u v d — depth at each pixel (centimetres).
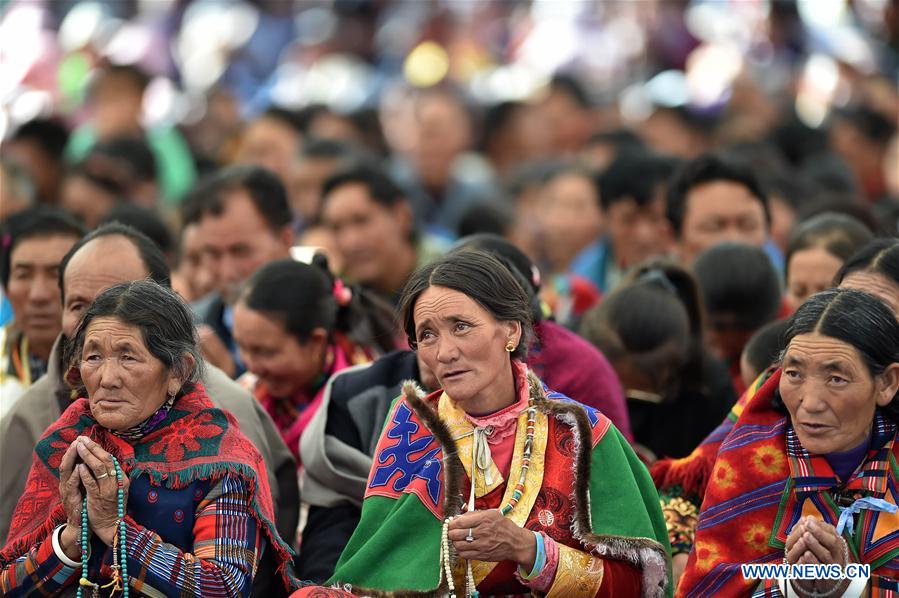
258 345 1482
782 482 1137
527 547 1066
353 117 3378
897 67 3988
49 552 1097
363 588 1109
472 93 4041
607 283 2366
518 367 1158
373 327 1598
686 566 1180
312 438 1379
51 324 1502
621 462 1126
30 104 3634
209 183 1814
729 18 4169
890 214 2228
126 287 1145
